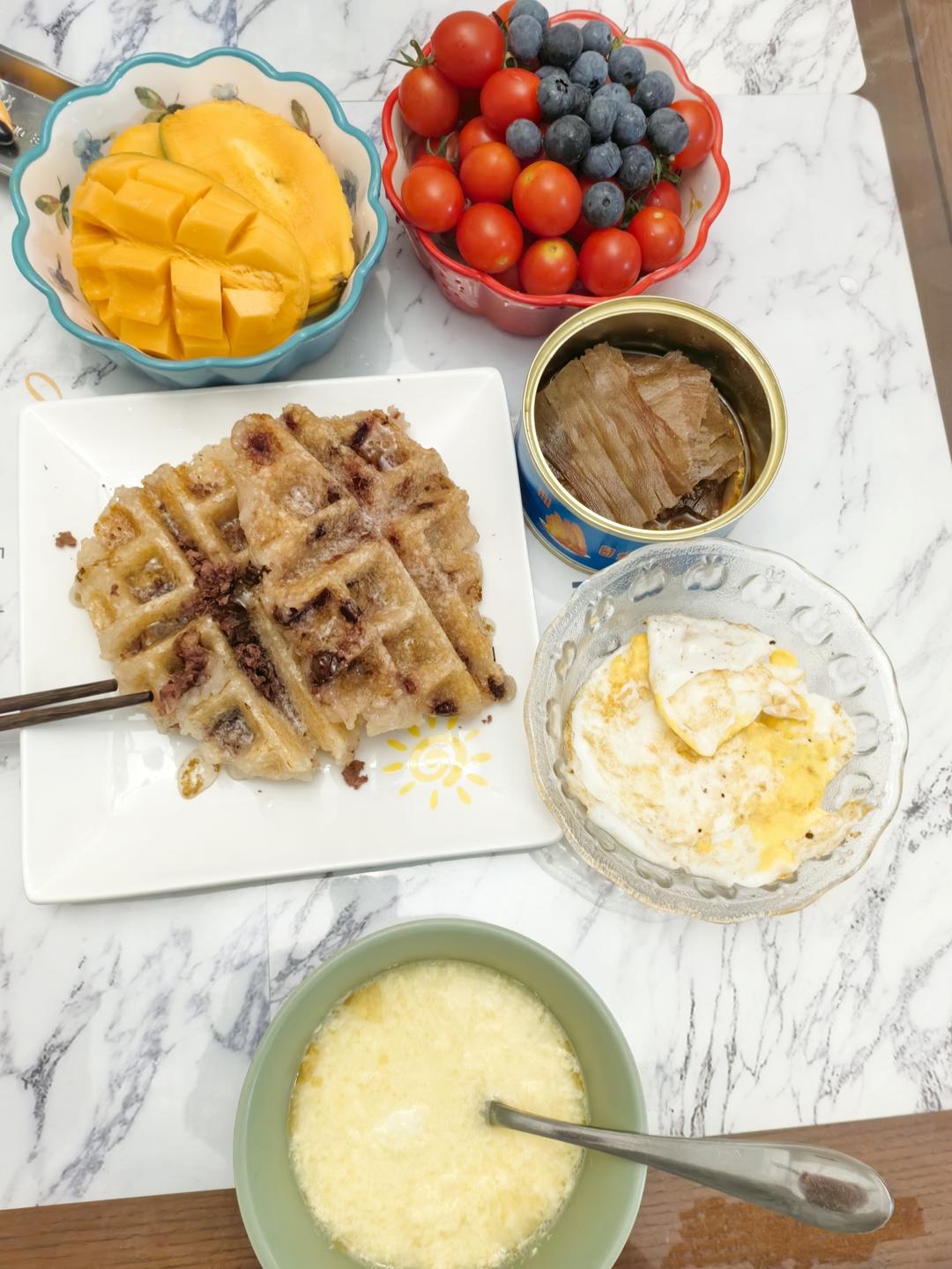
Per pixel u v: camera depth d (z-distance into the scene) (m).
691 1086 0.38
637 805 0.35
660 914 0.39
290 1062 0.33
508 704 0.39
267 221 0.36
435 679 0.36
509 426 0.40
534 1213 0.33
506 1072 0.34
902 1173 0.38
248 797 0.37
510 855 0.39
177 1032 0.37
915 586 0.43
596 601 0.38
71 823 0.36
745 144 0.46
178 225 0.35
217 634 0.36
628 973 0.39
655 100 0.38
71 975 0.37
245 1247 0.36
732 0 0.47
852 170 0.46
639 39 0.41
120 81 0.38
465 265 0.39
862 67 0.47
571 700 0.38
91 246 0.37
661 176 0.40
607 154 0.37
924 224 0.47
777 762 0.36
